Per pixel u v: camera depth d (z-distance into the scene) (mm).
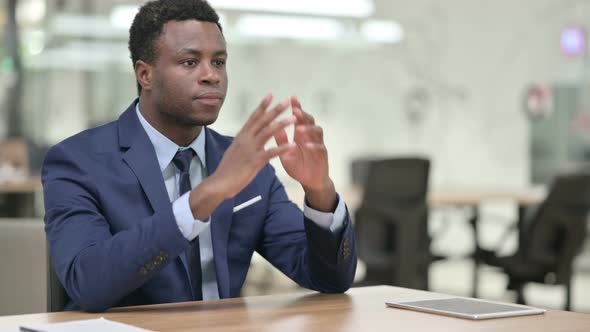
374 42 8758
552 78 8164
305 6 8656
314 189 1586
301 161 1553
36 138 8727
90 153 1636
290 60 8633
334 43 8711
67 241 1494
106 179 1604
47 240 1632
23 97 8734
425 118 8727
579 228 4723
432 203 5266
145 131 1665
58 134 8727
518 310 1338
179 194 1665
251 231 1742
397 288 1689
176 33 1583
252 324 1252
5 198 6035
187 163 1682
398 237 4691
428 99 8734
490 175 8508
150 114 1670
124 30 8688
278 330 1200
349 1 8734
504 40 8453
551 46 8180
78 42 8711
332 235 1605
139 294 1587
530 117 8273
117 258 1383
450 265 8125
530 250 4742
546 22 8219
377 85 8742
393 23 8773
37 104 8734
